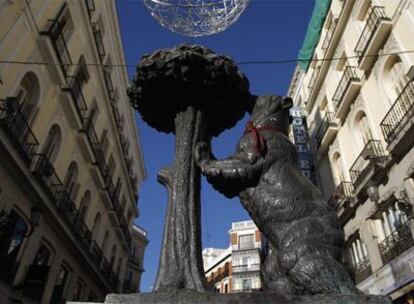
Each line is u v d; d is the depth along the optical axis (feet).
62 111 45.03
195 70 7.82
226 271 115.44
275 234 6.02
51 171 37.96
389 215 35.32
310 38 64.69
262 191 6.46
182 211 6.75
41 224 39.37
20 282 35.19
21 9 35.12
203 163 7.17
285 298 4.77
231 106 8.45
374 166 36.19
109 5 61.36
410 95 32.09
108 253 69.10
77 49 49.73
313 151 58.59
